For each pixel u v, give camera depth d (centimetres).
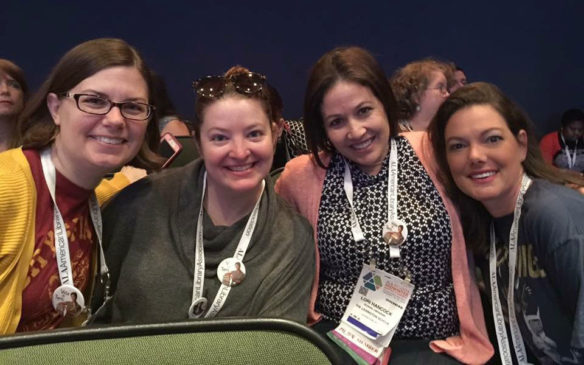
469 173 126
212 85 112
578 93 433
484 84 131
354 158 138
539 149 132
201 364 72
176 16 388
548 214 113
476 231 136
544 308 120
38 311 109
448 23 413
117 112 107
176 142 184
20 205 104
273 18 396
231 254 117
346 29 404
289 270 117
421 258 134
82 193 115
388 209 137
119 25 385
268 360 74
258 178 114
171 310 113
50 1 375
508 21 418
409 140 146
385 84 137
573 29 423
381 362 128
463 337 134
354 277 138
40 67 381
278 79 403
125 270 116
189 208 120
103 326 74
